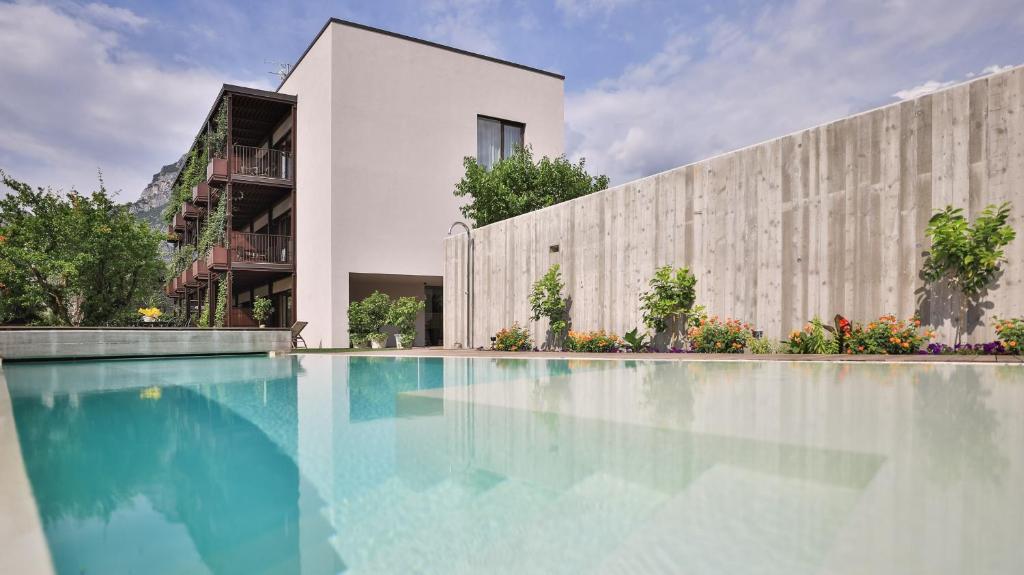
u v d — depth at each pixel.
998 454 1.62
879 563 0.94
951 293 4.64
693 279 6.62
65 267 14.28
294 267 15.15
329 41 13.21
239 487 1.59
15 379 5.22
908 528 1.09
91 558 1.10
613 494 1.42
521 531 1.21
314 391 3.98
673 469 1.61
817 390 3.10
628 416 2.53
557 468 1.68
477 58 15.15
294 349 12.06
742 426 2.18
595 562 1.03
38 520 1.29
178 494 1.56
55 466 1.84
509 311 9.85
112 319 15.84
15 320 15.25
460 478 1.63
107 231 15.34
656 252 7.25
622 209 7.74
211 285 15.87
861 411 2.39
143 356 8.74
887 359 4.53
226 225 15.70
